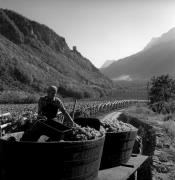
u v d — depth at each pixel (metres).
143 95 137.38
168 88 46.62
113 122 6.44
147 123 20.61
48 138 4.93
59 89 84.12
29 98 43.69
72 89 85.44
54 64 154.25
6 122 11.09
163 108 42.81
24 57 115.81
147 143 17.03
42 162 4.03
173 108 42.41
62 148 4.09
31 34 167.62
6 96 41.16
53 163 4.07
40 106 5.41
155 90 46.88
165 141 15.12
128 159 6.27
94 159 4.60
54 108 5.37
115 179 4.93
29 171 4.03
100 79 185.12
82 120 6.64
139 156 7.03
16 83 70.56
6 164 4.11
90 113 27.00
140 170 9.41
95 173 4.75
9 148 4.02
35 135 4.52
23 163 4.02
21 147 3.98
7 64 74.81
